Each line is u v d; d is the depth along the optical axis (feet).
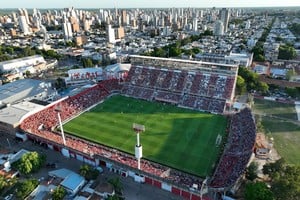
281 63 633.61
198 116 383.04
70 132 338.54
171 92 444.55
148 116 387.55
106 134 334.65
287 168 224.33
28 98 441.68
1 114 346.95
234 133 324.39
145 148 301.22
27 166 245.65
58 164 274.36
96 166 271.28
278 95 467.11
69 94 464.24
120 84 499.92
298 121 364.58
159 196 230.27
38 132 322.34
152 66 487.20
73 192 228.22
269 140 312.29
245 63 582.35
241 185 235.20
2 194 227.81
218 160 278.05
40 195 225.15
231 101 405.39
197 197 221.25
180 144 309.83
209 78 435.12
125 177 256.32
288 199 196.65
